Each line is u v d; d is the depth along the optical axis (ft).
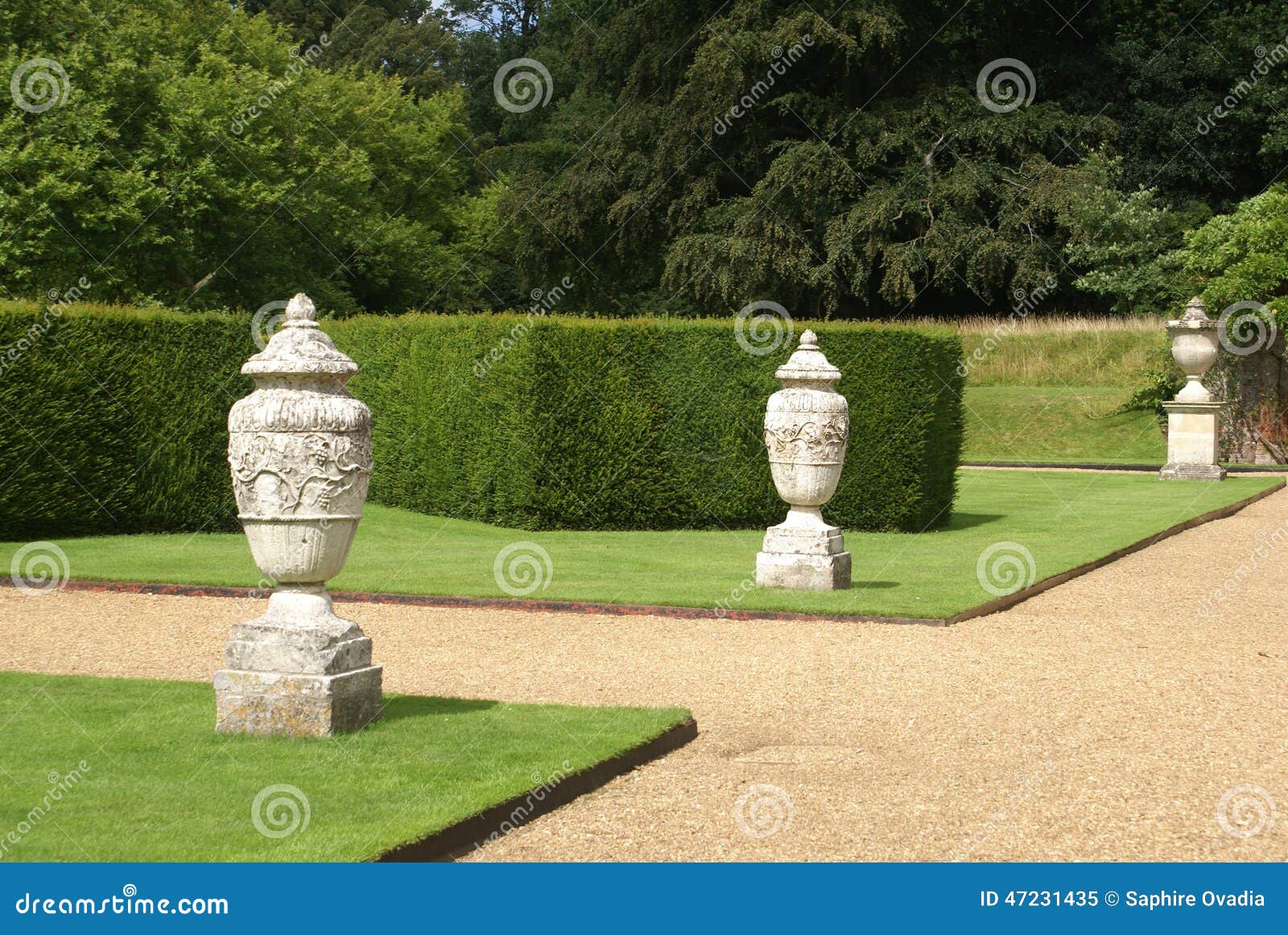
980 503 66.69
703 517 55.62
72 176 89.20
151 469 52.47
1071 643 31.37
